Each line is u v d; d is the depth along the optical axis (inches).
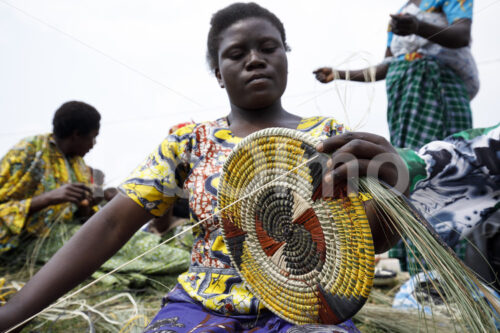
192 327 41.6
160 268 108.6
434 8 85.4
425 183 52.2
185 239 129.6
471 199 53.4
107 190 136.5
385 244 42.9
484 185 52.0
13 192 118.8
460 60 87.9
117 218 49.6
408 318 76.3
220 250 46.3
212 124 52.9
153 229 135.6
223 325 40.7
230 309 43.6
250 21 50.3
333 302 38.6
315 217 39.9
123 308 84.9
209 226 47.0
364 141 37.3
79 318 80.0
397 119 93.5
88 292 96.4
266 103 50.8
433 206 54.5
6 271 109.0
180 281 49.0
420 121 89.7
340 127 49.6
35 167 123.0
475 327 36.7
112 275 104.0
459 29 78.3
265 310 44.1
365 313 80.4
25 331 73.7
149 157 52.4
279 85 50.9
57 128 128.0
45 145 126.3
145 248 112.7
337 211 38.0
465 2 80.0
